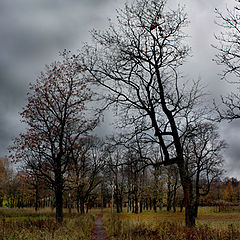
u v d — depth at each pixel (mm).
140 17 13461
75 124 23031
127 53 13586
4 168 52250
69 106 22625
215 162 29016
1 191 51781
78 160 29578
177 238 9305
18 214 30156
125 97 14234
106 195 62625
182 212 46188
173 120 14016
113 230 14820
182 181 13891
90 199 54469
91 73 14148
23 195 52500
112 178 42375
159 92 14180
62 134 22250
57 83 22797
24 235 9156
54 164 22109
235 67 9359
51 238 9508
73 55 20969
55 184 21812
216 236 8898
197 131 14750
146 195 43875
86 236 13344
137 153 14000
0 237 8203
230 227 9781
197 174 31578
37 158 21703
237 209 53188
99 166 36562
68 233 11391
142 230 11719
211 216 39031
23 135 21578
